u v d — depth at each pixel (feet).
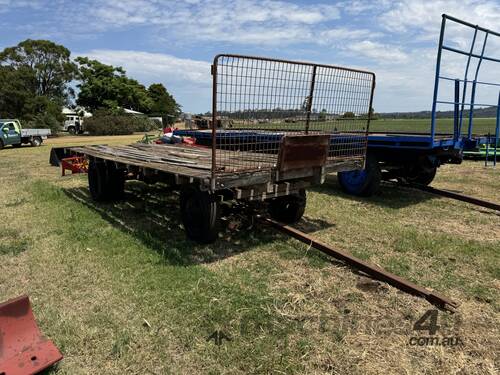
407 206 22.72
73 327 10.30
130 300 11.64
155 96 223.30
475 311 11.20
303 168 15.75
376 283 12.72
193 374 8.68
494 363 9.03
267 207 18.48
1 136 70.64
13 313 8.97
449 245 16.22
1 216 20.48
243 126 13.74
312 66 15.33
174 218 19.85
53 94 152.46
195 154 21.06
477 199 21.94
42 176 33.76
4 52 143.43
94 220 19.48
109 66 167.43
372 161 24.17
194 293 11.96
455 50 21.21
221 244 16.14
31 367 8.32
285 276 13.28
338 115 17.12
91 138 108.17
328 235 17.57
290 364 8.89
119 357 9.22
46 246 15.97
